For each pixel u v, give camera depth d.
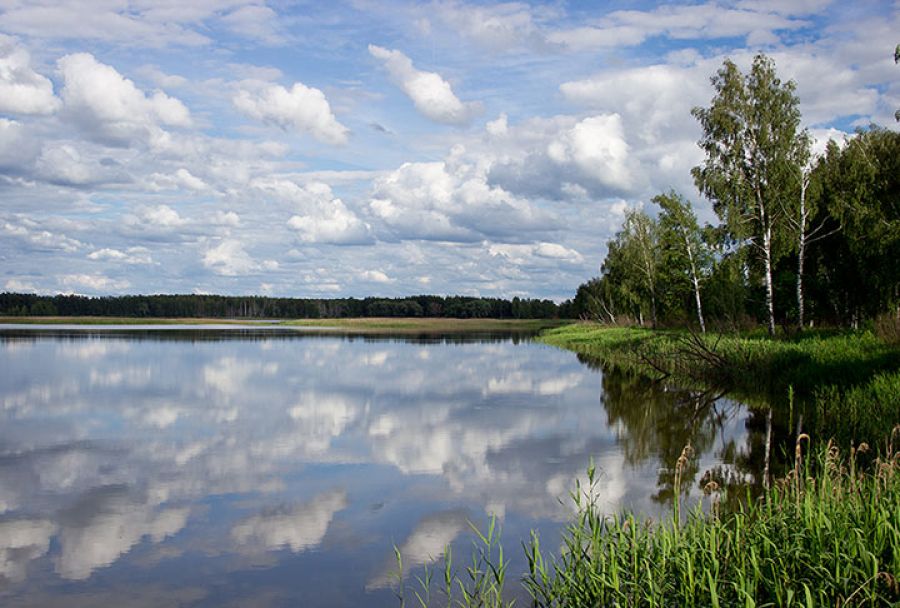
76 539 10.18
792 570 6.75
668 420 20.06
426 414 21.61
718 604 6.15
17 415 21.30
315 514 11.34
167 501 12.11
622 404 23.52
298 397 25.58
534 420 20.41
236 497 12.34
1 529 10.60
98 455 15.75
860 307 37.53
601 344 51.97
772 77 34.62
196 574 8.86
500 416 21.20
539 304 186.88
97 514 11.38
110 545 9.95
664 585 6.76
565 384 29.81
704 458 14.91
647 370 34.38
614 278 77.62
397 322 155.00
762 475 13.25
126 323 138.88
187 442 17.20
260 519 11.09
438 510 11.50
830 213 33.34
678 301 55.34
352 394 26.48
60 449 16.38
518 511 11.36
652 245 59.44
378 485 13.11
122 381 30.38
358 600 8.02
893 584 6.11
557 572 7.70
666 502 11.52
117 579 8.74
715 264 46.25
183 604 7.99
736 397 23.47
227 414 21.61
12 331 86.38
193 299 176.88
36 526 10.74
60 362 39.50
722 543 7.54
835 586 6.22
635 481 13.05
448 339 76.44
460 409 22.66
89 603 8.05
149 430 18.84
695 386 27.58
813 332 31.89
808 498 7.68
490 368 37.91
